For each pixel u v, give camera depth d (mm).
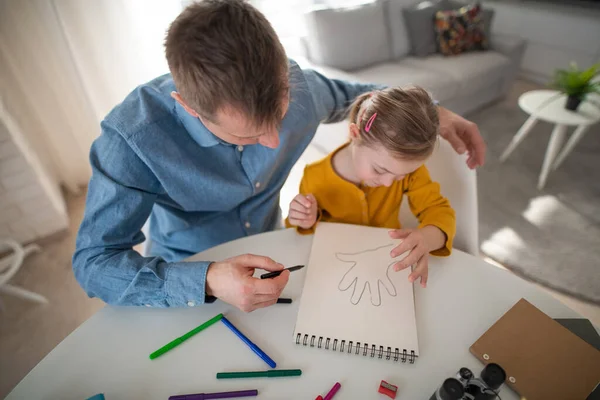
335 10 2264
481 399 443
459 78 2352
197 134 725
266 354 569
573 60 2865
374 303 640
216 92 483
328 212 929
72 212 1919
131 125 674
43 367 562
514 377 530
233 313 630
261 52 477
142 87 723
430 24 2545
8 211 1625
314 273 690
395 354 566
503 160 2250
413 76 2266
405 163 734
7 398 532
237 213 930
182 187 769
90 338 598
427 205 851
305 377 546
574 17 2766
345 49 2279
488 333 586
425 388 534
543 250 1691
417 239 705
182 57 480
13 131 1492
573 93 1931
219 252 739
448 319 623
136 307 644
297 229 792
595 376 523
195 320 623
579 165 2199
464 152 850
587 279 1563
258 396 526
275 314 629
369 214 936
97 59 1726
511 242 1730
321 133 1925
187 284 592
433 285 678
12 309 1487
